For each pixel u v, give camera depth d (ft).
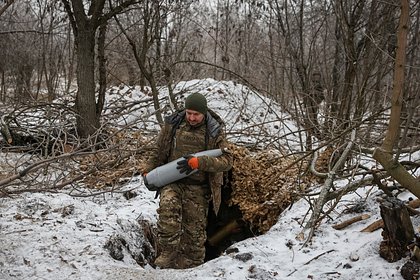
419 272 10.97
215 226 20.06
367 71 21.84
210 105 39.09
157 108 30.27
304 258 13.12
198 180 14.71
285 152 23.30
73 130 28.86
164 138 14.71
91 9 29.45
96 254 13.53
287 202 18.26
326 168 19.63
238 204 19.04
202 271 12.74
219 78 60.75
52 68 50.37
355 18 22.93
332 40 28.60
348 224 14.65
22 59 50.57
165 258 14.40
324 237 14.19
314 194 15.52
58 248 13.71
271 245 14.17
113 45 48.11
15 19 50.85
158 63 40.88
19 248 13.60
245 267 12.76
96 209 17.56
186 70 48.96
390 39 22.70
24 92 48.14
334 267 12.38
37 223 15.38
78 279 12.26
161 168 14.16
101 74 29.94
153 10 34.24
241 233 19.62
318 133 23.21
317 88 27.50
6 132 25.75
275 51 34.60
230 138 25.75
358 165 15.70
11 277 12.31
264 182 19.04
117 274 12.55
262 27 48.26
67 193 19.20
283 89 28.60
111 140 25.76
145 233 16.87
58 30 52.80
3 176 21.88
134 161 22.57
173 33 43.19
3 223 15.19
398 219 11.60
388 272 11.50
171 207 14.19
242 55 51.90
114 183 21.71
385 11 21.93
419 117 19.76
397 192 15.64
